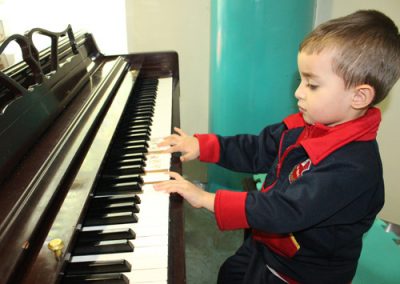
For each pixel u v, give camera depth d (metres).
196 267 1.44
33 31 0.77
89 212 0.64
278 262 0.86
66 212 0.53
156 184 0.74
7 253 0.42
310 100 0.71
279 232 0.69
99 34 1.82
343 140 0.69
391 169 1.47
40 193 0.53
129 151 0.87
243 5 1.38
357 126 0.70
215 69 1.60
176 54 1.51
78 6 1.76
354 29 0.66
